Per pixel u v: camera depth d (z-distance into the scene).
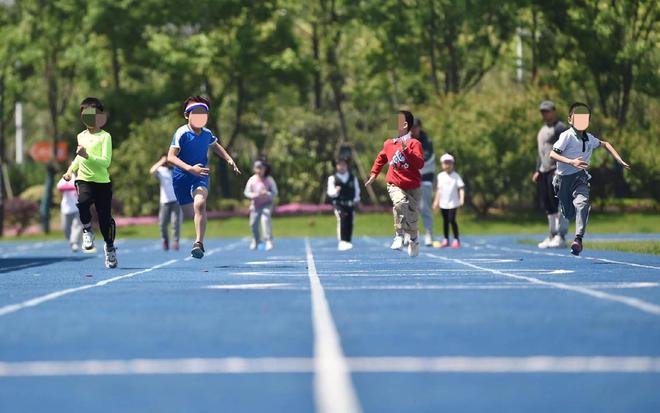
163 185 60.72
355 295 21.97
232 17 134.00
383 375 11.55
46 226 118.75
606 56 113.44
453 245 56.84
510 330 15.39
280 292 23.08
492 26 125.31
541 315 17.39
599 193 115.81
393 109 141.12
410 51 126.06
